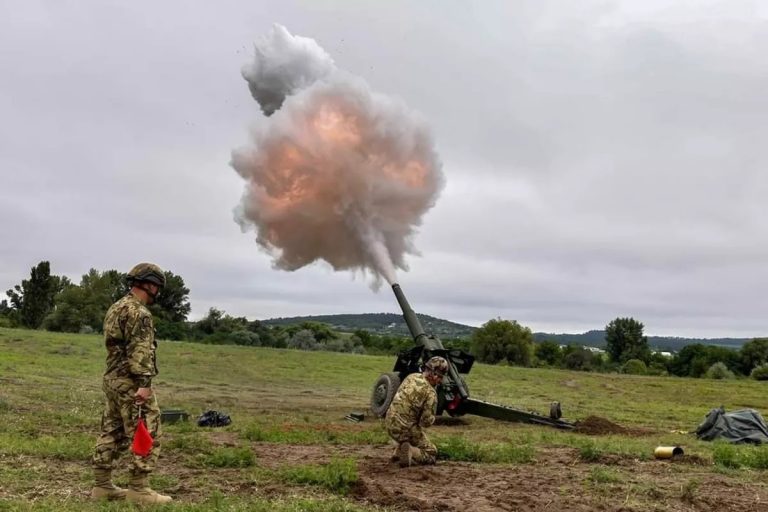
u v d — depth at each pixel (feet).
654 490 25.17
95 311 181.27
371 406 52.21
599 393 92.12
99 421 38.96
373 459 30.40
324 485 23.85
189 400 58.44
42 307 200.85
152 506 20.40
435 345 52.08
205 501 21.44
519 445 36.81
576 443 38.96
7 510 19.04
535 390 90.33
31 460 26.35
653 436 46.37
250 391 71.10
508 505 22.52
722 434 44.24
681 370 200.75
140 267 21.93
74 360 87.71
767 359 190.08
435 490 24.52
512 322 172.45
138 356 20.97
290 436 36.42
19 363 78.64
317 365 109.19
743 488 26.86
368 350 185.88
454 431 45.50
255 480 24.62
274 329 202.69
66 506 19.93
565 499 23.61
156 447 21.34
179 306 226.99
